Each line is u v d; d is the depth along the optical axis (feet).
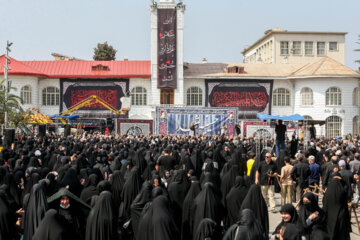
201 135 106.42
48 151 58.95
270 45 235.40
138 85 168.55
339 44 228.22
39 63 173.88
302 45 228.02
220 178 44.29
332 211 32.04
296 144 77.41
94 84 168.76
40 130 96.63
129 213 34.40
